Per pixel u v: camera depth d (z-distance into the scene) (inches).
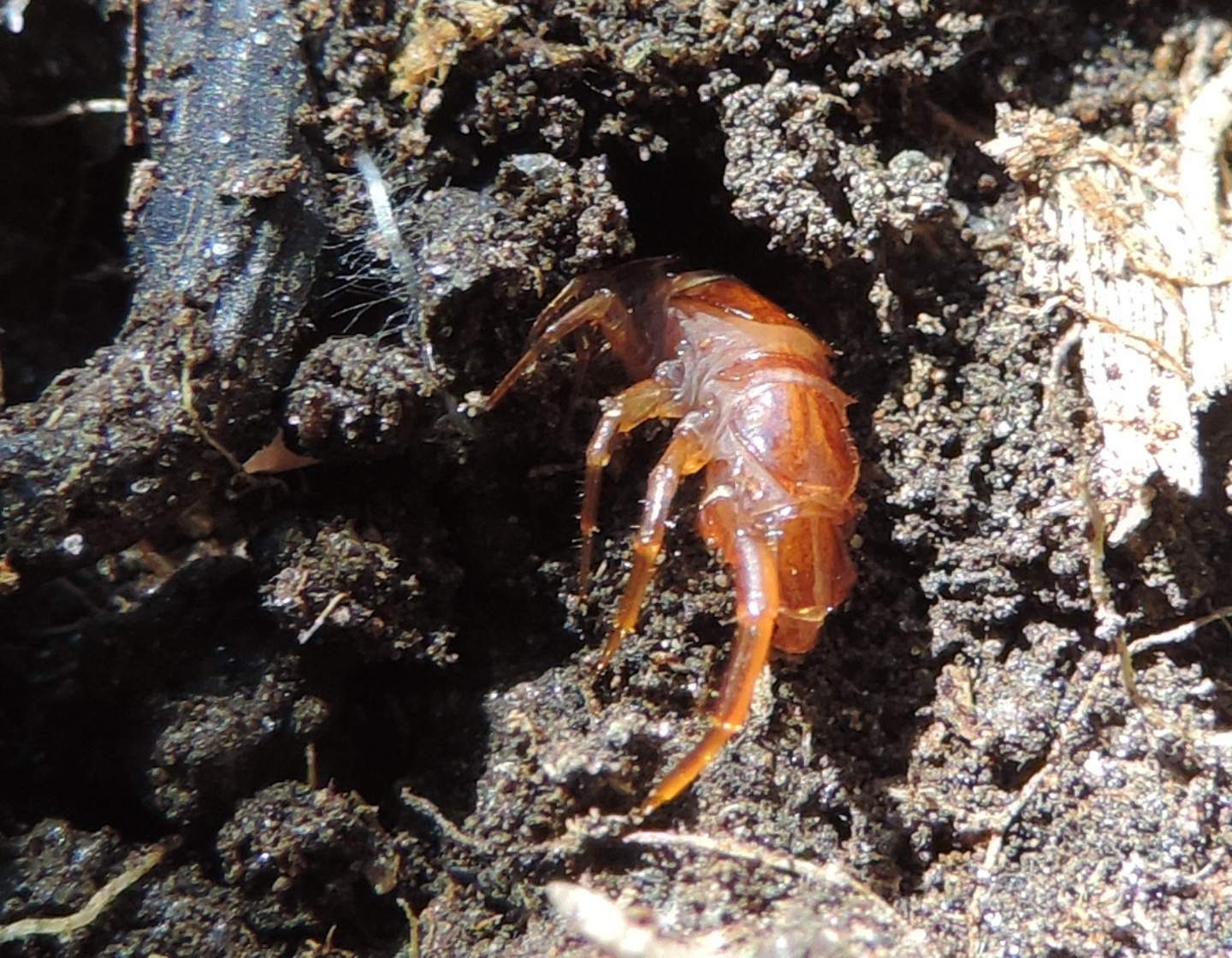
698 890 2.8
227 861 2.8
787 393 3.0
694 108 3.1
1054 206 3.1
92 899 2.8
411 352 2.9
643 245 3.2
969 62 3.1
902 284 3.1
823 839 2.9
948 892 2.9
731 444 3.0
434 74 3.0
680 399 3.0
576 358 3.0
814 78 3.1
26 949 2.8
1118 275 3.0
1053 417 3.0
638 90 3.1
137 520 2.8
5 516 2.8
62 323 3.1
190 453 2.8
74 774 2.9
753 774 2.9
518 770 2.9
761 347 3.0
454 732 3.0
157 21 2.9
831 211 3.0
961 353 3.1
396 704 3.0
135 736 2.9
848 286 3.1
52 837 2.8
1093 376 3.0
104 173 3.2
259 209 2.9
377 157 2.9
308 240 2.9
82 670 2.9
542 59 3.0
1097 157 3.1
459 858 2.9
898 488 3.0
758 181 3.0
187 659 2.9
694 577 3.0
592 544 3.0
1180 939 2.8
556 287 3.0
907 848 2.9
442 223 2.9
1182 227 3.0
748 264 3.2
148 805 2.9
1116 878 2.8
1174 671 2.9
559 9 3.0
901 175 3.0
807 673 3.0
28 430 2.8
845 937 2.8
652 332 3.1
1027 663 3.0
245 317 2.9
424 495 3.0
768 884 2.8
